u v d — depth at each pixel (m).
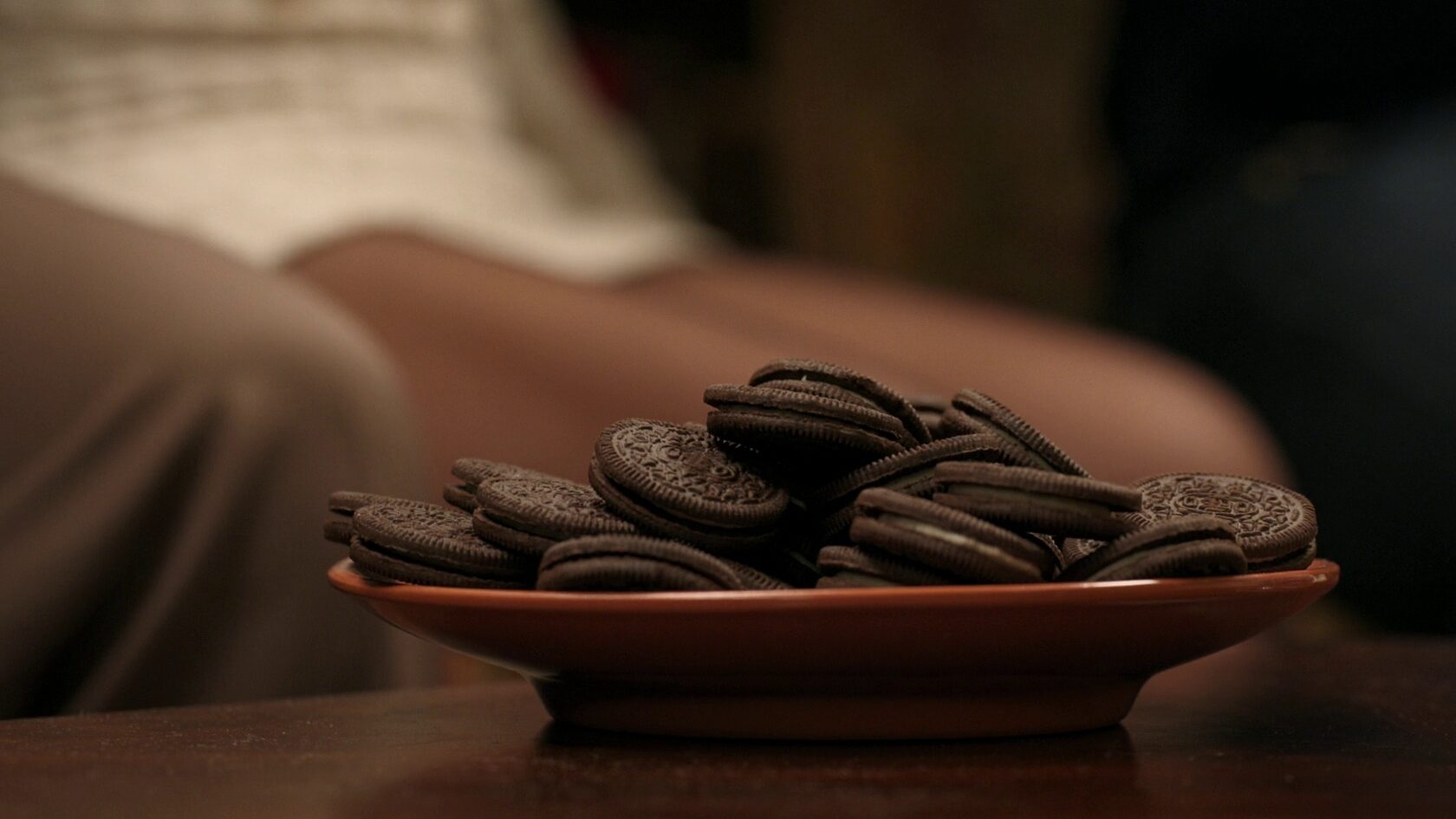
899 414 0.90
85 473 1.12
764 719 0.87
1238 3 2.25
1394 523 2.07
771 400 0.88
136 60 1.81
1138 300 2.44
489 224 1.87
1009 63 4.19
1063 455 0.88
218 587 1.13
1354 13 2.19
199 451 1.13
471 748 0.87
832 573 0.87
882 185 4.28
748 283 1.92
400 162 1.91
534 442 1.57
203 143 1.79
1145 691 1.00
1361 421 2.07
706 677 0.86
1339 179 2.15
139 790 0.82
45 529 1.11
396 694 1.00
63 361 1.13
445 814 0.80
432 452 1.54
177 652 1.13
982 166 4.22
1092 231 4.05
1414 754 0.86
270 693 1.14
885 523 0.86
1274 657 1.10
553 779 0.83
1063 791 0.82
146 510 1.12
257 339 1.15
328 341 1.17
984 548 0.85
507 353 1.61
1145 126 2.42
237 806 0.81
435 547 0.88
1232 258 2.22
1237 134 2.32
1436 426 2.01
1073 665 0.86
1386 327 2.05
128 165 1.72
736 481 0.89
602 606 0.84
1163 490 0.94
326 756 0.87
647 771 0.84
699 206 4.26
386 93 1.98
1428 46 2.18
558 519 0.87
